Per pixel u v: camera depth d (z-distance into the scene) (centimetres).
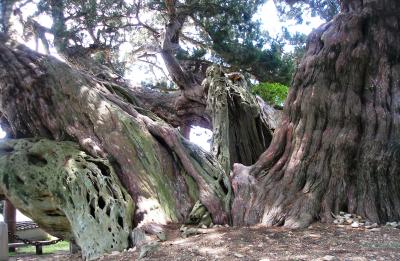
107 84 1098
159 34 1803
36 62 1013
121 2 1708
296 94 880
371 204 756
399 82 824
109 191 797
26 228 1697
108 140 896
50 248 1510
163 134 945
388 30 843
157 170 888
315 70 856
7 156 882
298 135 842
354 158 793
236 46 1789
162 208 828
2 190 874
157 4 1733
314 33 916
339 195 777
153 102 1567
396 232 664
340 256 530
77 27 1656
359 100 819
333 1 1655
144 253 617
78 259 766
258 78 1883
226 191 866
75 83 980
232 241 641
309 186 789
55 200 802
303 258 530
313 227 713
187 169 901
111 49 1778
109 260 640
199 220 803
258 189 827
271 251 575
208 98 1209
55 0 1591
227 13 1809
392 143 779
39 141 908
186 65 1809
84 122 939
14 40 1067
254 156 1239
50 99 979
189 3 1755
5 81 1009
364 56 828
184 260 566
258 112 1245
